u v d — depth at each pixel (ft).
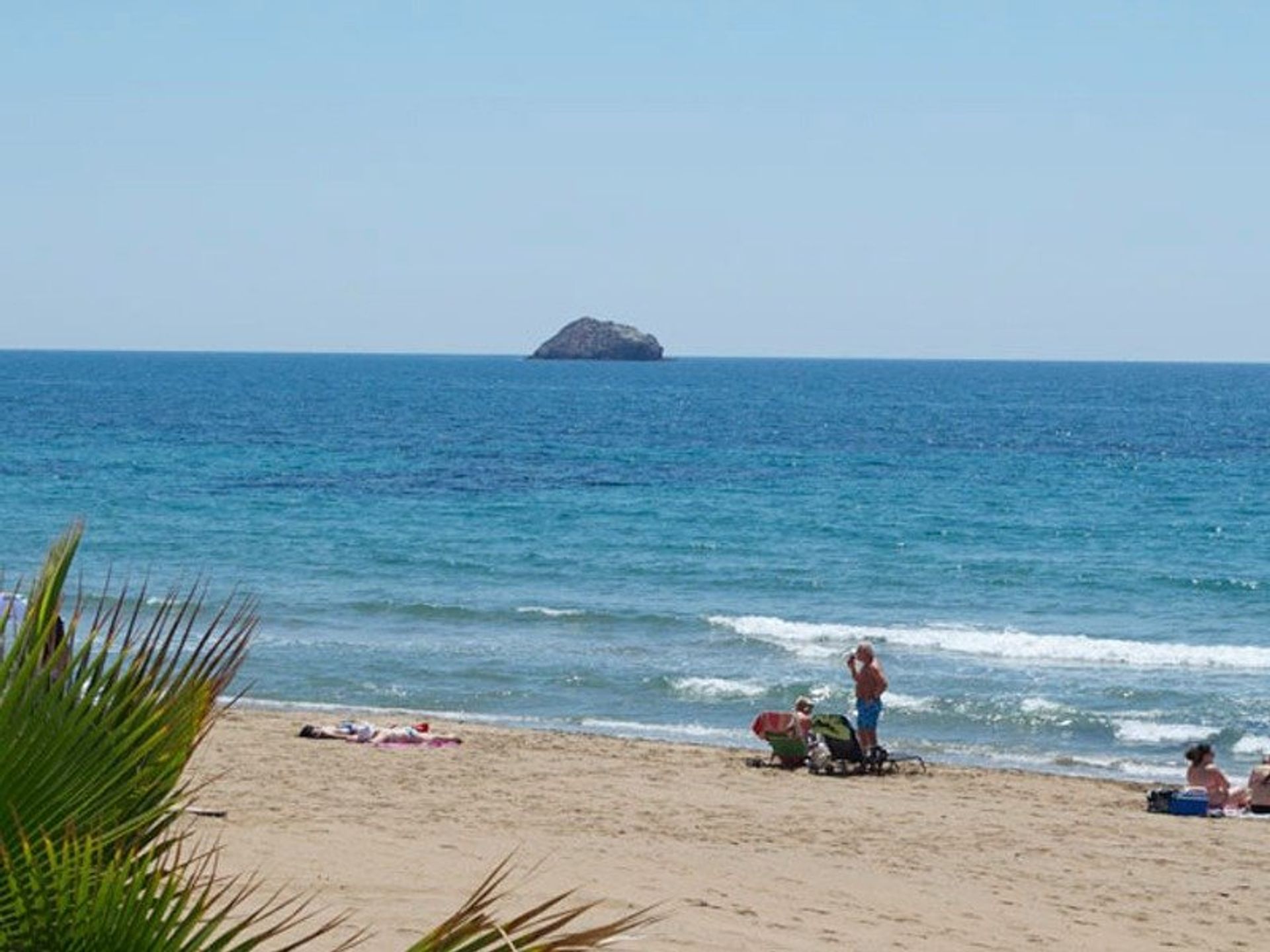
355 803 52.29
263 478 223.51
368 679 90.53
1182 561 152.87
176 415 390.21
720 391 639.76
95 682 12.15
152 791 12.21
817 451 300.20
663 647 102.89
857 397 590.96
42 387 581.12
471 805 54.08
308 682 88.94
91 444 283.38
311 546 151.23
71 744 11.60
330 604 116.78
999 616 120.98
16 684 11.57
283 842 41.86
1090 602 128.47
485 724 79.92
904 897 43.06
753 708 85.97
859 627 112.37
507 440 319.06
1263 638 112.68
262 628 105.60
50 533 154.40
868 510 195.00
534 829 49.83
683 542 160.56
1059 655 102.68
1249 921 43.27
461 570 138.62
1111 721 82.89
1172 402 570.87
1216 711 86.02
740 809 56.85
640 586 131.85
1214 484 238.68
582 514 184.65
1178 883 48.01
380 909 33.99
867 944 36.63
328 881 36.78
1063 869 49.37
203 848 37.93
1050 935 39.93
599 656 99.09
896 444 321.11
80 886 10.88
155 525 164.04
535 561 144.87
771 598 127.85
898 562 149.07
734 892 41.29
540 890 38.45
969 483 235.20
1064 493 222.48
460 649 100.07
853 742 67.00
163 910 11.30
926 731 81.20
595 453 287.07
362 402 487.20
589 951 13.84
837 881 44.50
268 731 69.92
